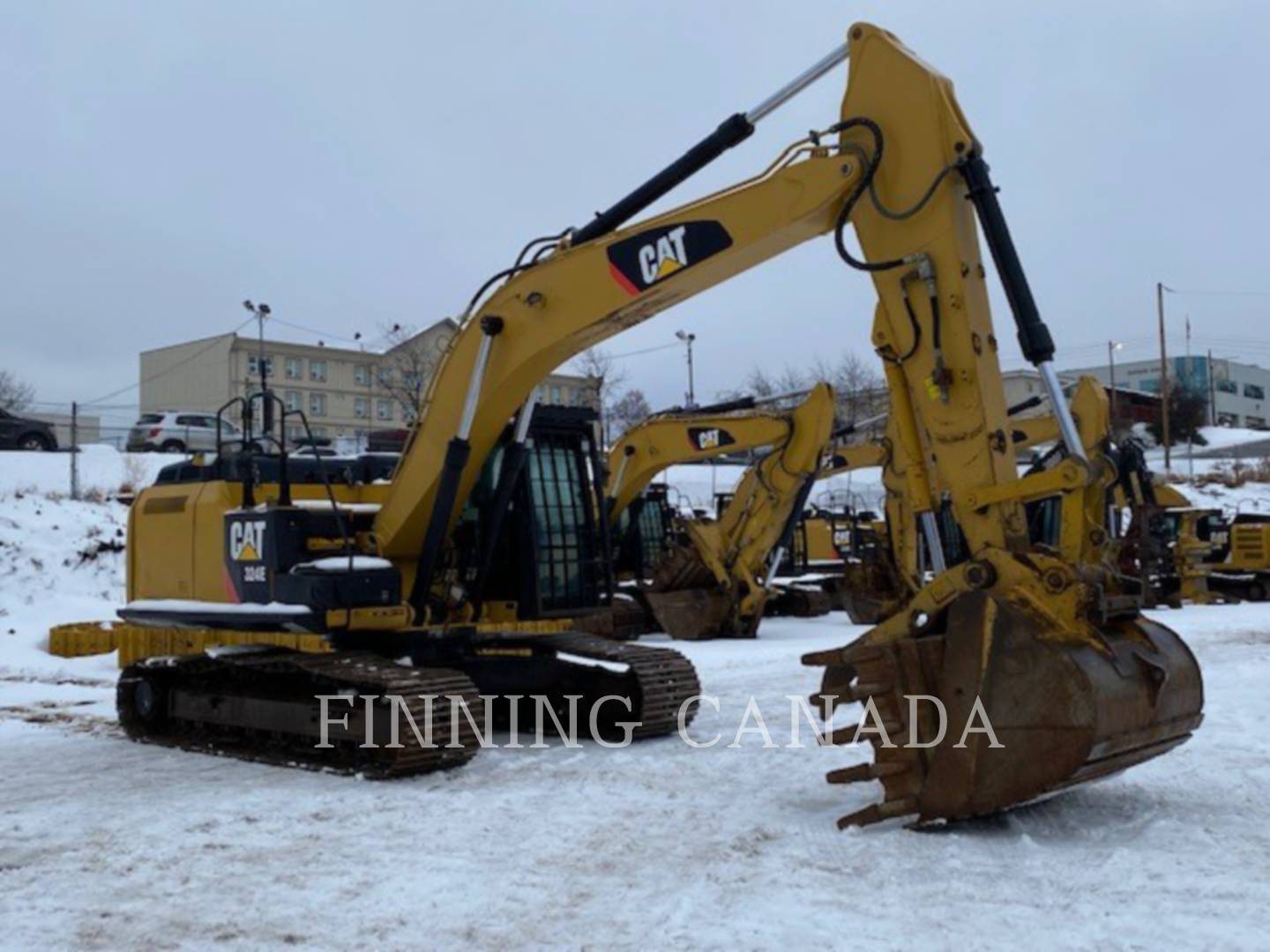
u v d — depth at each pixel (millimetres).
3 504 22578
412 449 9266
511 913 5246
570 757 8781
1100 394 18328
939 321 6574
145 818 7070
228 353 60688
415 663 9781
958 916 5023
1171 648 6391
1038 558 6098
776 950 4699
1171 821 6453
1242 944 4641
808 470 17906
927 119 6609
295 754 8875
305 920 5203
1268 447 60406
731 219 7414
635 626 18734
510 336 8656
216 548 9648
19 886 5742
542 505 10430
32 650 16469
